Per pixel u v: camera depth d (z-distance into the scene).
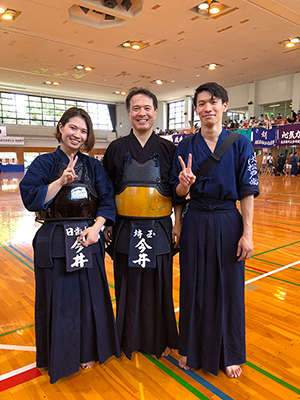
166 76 15.80
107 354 1.62
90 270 1.53
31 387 1.50
